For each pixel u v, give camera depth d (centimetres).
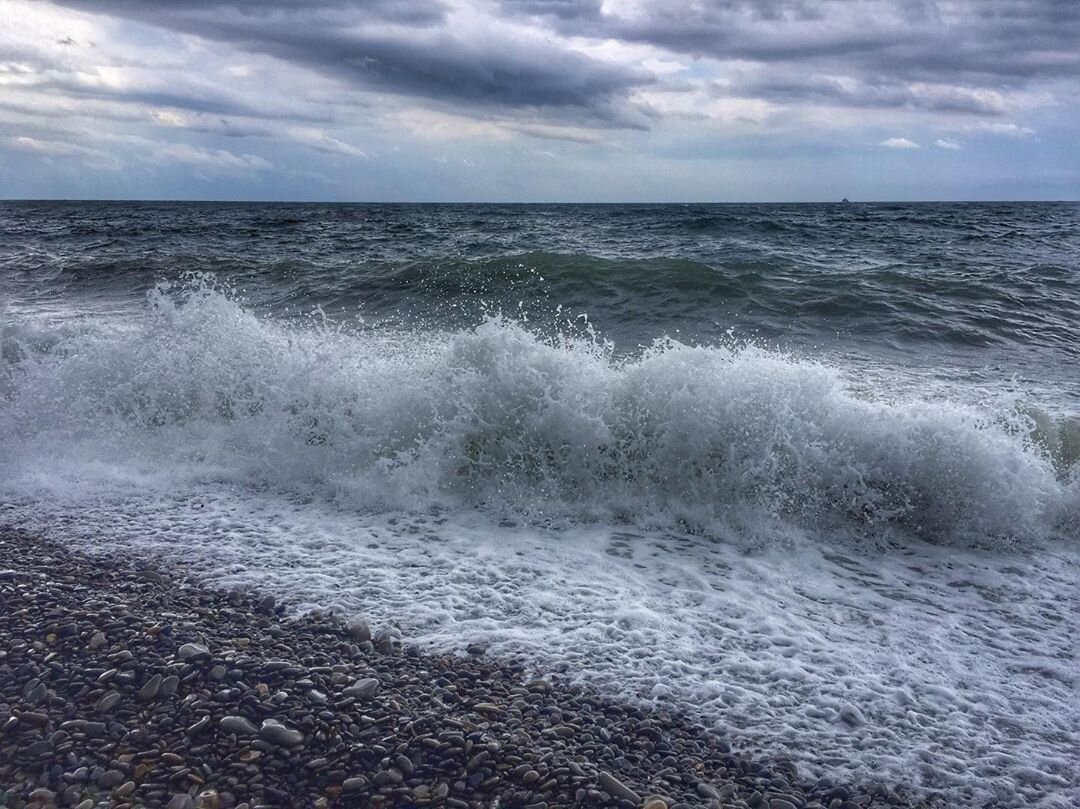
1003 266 1619
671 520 475
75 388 612
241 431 574
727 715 292
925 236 2669
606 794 245
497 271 1284
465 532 452
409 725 271
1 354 710
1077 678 322
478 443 522
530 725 279
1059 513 482
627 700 298
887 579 412
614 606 368
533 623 350
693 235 2592
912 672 323
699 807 244
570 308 1134
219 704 277
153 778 244
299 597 365
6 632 318
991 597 395
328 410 558
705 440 497
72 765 248
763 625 356
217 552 413
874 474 485
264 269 1459
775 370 532
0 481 509
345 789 243
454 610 359
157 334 646
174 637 315
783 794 254
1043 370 818
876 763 270
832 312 1074
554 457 514
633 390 530
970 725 291
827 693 307
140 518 459
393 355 646
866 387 738
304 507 482
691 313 1087
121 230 3047
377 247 2114
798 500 483
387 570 399
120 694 279
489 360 550
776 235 2611
